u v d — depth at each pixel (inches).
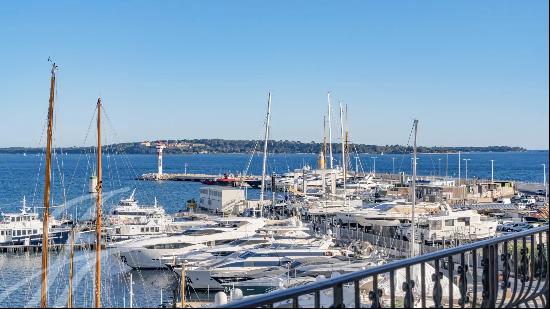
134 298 1999.3
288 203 3853.3
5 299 1947.6
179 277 2041.1
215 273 1984.5
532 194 4722.0
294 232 2699.3
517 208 3565.5
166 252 2470.5
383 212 2802.7
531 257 357.4
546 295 358.3
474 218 2566.4
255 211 3673.7
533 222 2942.9
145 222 3272.6
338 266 1843.0
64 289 2065.7
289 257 2023.9
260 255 2047.2
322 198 3882.9
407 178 5994.1
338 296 235.5
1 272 2405.3
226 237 2652.6
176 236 2546.8
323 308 259.8
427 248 2407.7
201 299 1919.3
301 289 222.4
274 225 2920.8
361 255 2053.4
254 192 6771.7
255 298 211.3
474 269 314.2
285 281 1710.1
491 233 2581.2
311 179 5497.1
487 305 315.9
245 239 2393.0
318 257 1998.0
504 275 337.7
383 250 2326.5
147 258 2417.6
